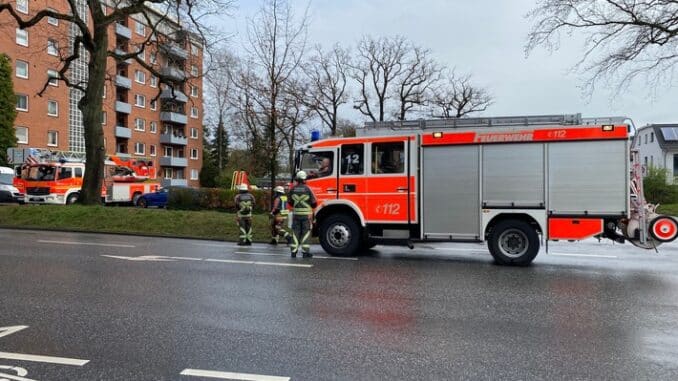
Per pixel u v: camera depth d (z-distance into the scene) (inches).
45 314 221.9
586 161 362.9
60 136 1626.5
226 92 1171.3
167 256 404.5
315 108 1169.4
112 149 1903.3
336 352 176.4
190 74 814.5
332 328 205.6
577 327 208.8
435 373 157.6
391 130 430.0
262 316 222.7
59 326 204.2
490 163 385.1
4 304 238.5
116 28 1846.7
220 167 2267.5
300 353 175.0
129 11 737.0
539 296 267.3
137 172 1186.0
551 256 434.0
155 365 162.2
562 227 367.6
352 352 176.6
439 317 223.8
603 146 359.6
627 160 354.3
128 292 266.8
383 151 413.7
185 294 263.7
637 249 488.4
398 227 409.4
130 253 419.8
